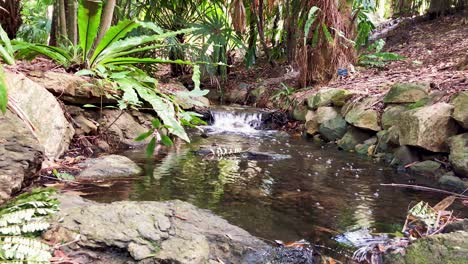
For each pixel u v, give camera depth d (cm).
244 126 469
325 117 387
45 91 247
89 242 121
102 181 206
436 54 489
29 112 227
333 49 474
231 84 649
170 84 549
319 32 474
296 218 169
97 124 296
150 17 595
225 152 303
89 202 159
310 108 421
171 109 249
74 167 223
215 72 622
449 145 241
